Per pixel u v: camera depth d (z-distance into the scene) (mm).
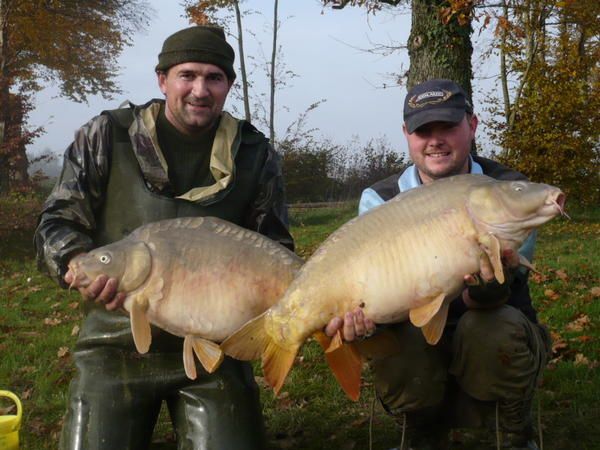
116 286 2756
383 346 2920
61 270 3234
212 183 3424
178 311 2773
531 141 18594
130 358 3314
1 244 12812
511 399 3234
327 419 4332
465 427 3480
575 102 18203
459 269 2582
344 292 2629
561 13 17688
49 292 8930
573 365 5027
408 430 3502
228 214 3428
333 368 2766
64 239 3238
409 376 3260
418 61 10461
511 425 3359
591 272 9156
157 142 3342
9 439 3420
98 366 3316
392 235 2611
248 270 2793
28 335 6715
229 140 3420
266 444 3398
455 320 3402
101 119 3408
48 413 4602
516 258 2637
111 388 3277
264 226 3543
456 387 3438
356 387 2775
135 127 3348
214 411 3275
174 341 3318
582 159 18500
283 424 4266
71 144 3420
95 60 29109
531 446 3439
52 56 25766
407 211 2635
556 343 5605
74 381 3355
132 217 3346
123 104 3502
